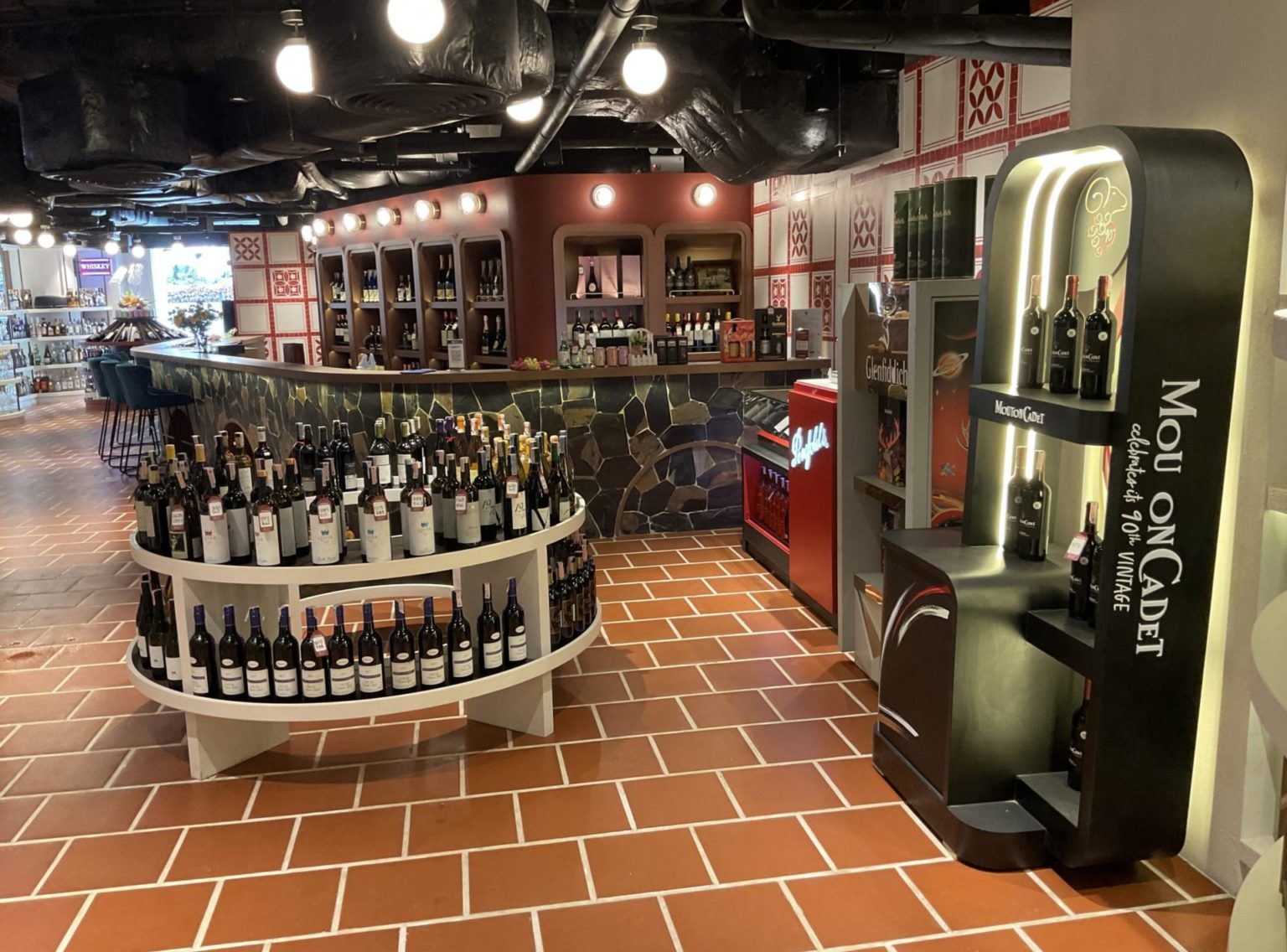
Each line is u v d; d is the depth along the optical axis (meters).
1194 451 2.72
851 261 7.29
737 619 5.54
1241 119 2.72
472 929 2.86
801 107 6.20
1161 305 2.63
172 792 3.71
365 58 4.60
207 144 6.54
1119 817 2.90
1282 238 2.55
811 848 3.25
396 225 11.74
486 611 3.87
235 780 3.80
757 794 3.62
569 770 3.82
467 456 4.41
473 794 3.65
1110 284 3.14
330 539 3.56
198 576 3.59
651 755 3.93
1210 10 2.80
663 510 7.55
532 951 2.76
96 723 4.34
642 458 7.43
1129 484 2.70
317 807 3.59
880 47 4.54
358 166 10.52
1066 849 2.99
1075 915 2.87
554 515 4.20
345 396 7.49
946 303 3.98
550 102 7.30
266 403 9.12
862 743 4.00
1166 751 2.89
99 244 16.83
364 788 3.72
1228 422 2.74
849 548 4.86
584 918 2.90
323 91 4.87
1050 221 3.30
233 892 3.07
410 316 12.44
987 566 3.24
